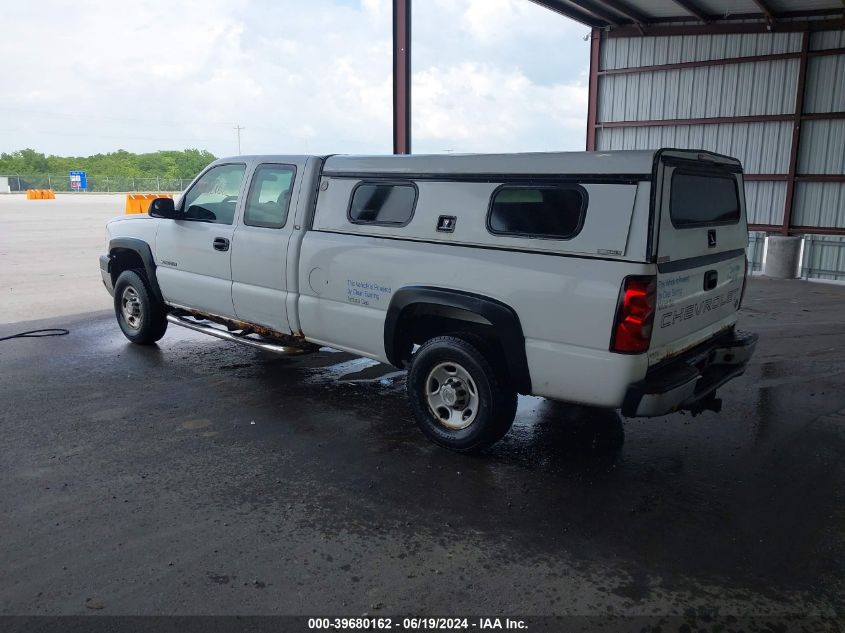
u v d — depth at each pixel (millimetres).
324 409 5250
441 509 3695
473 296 4133
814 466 4320
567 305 3756
